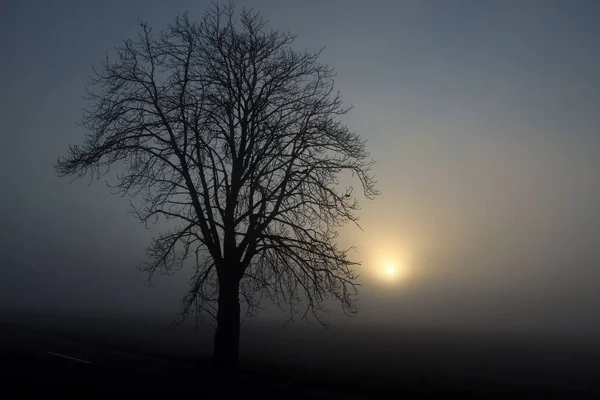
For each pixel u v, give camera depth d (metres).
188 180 21.73
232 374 18.33
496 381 27.11
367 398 15.35
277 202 21.48
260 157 21.34
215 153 21.84
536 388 25.00
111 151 21.94
